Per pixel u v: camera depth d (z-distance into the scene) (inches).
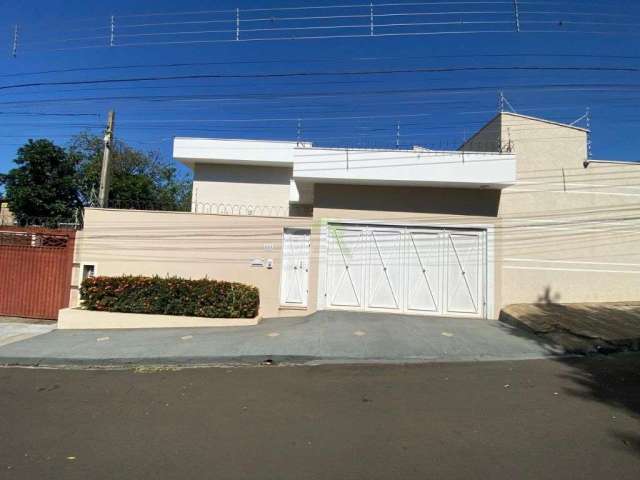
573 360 330.3
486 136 592.4
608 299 529.3
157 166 1470.2
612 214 538.3
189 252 514.9
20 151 1035.3
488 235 496.4
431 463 166.4
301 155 483.5
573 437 190.2
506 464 165.3
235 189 676.1
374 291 496.7
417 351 343.3
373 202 503.5
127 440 189.2
